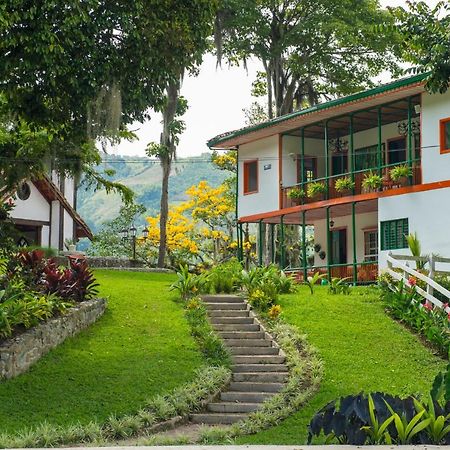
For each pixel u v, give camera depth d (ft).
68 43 52.75
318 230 112.88
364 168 104.83
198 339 62.80
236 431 45.50
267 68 136.56
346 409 23.29
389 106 92.89
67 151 79.00
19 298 58.59
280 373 57.16
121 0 54.85
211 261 140.67
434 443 23.03
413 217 88.02
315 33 129.80
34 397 48.93
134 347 60.23
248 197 111.75
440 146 85.87
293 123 101.55
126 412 47.91
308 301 73.51
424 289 71.61
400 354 60.44
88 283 69.10
